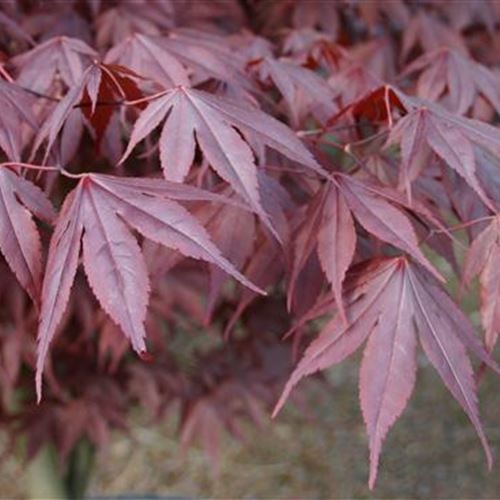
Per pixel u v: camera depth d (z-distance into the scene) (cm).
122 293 44
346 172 54
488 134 50
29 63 56
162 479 153
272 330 82
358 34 74
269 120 48
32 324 72
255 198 46
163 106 48
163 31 64
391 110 53
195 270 74
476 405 47
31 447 83
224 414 87
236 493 151
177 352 120
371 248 54
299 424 168
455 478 153
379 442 47
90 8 65
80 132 55
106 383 84
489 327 48
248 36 64
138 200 45
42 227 67
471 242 51
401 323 48
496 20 71
